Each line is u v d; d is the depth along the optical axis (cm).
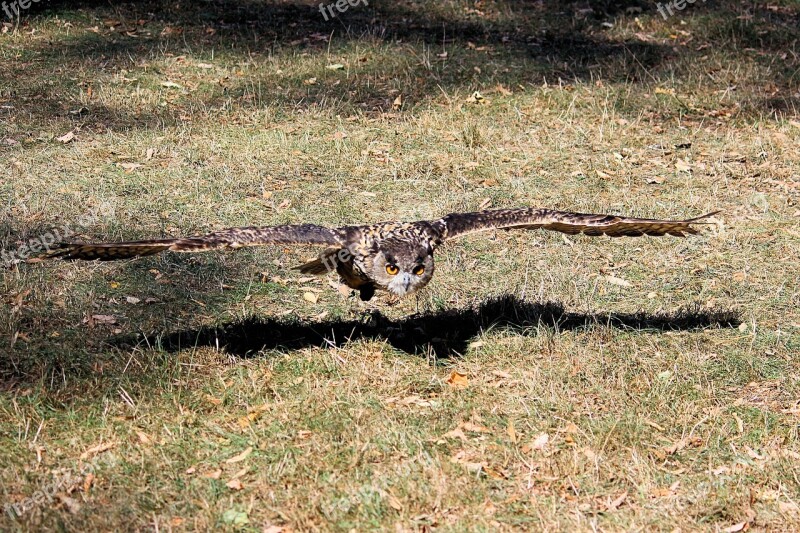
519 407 519
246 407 512
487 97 777
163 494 477
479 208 649
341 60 832
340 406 514
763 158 711
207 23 894
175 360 529
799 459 502
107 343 537
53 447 492
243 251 603
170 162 679
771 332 564
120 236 611
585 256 614
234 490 480
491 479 488
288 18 920
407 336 553
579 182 682
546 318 567
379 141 714
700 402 525
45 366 521
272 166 680
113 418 504
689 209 657
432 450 497
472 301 578
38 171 660
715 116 762
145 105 737
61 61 796
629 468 494
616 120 745
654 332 562
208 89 767
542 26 920
